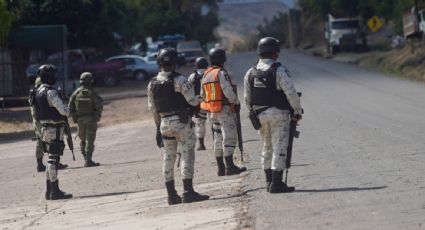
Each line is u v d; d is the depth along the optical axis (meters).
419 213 23.67
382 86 99.81
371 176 31.53
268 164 30.28
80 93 49.38
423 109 66.44
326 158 38.50
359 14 194.88
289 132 29.22
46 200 37.91
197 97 31.06
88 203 35.50
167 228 26.38
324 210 25.34
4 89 103.94
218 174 37.69
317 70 144.50
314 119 61.78
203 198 31.42
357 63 157.12
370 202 26.02
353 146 42.78
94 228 28.92
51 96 36.88
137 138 65.69
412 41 136.50
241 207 27.77
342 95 87.75
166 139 31.22
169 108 30.78
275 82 28.77
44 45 111.56
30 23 138.38
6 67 104.44
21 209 36.16
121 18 160.00
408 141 43.56
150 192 36.19
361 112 65.94
